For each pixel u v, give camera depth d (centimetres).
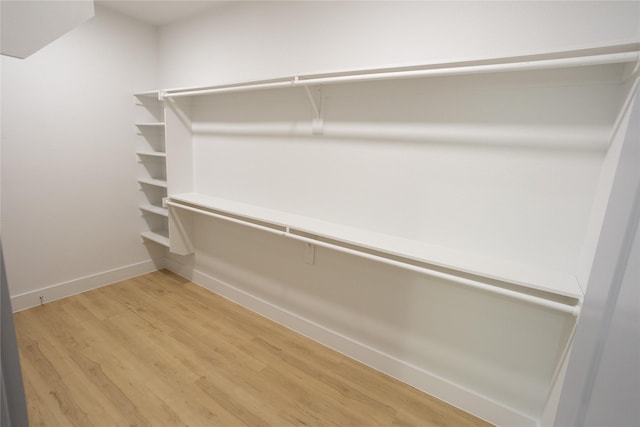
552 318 132
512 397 146
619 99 107
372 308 184
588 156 117
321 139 188
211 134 250
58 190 244
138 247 301
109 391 162
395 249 149
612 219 77
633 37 102
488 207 140
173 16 255
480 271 126
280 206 216
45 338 202
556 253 128
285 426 147
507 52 127
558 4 116
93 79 252
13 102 216
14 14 66
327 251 196
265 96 211
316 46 182
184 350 196
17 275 231
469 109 139
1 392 57
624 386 55
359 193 178
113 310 239
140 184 294
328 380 176
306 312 215
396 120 159
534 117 125
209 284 277
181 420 148
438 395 166
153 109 294
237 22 219
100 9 247
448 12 138
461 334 156
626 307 59
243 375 177
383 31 157
